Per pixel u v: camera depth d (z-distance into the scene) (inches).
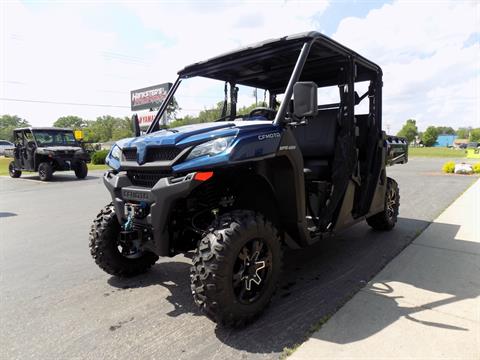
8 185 494.6
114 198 116.5
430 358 83.0
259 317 103.9
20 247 185.8
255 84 171.9
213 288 90.7
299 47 121.5
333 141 150.6
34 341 95.4
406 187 382.6
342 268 143.3
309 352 86.4
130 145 115.7
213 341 93.0
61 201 340.2
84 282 136.0
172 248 107.3
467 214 236.2
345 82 146.2
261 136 100.5
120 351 89.6
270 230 102.7
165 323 103.6
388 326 97.4
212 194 112.9
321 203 140.3
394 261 149.4
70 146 561.0
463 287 122.4
